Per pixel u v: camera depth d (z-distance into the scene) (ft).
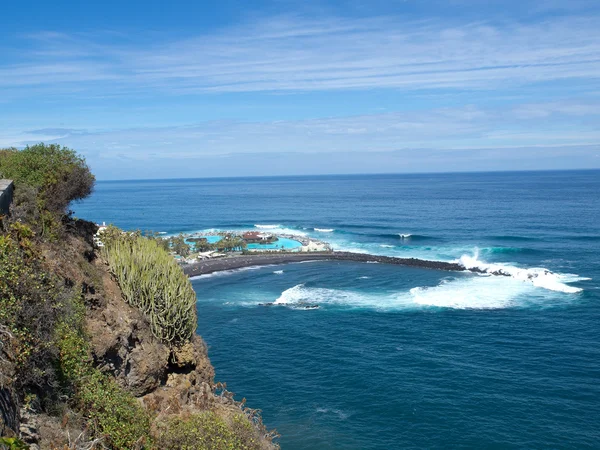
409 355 151.23
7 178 71.92
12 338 43.42
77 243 78.48
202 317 195.21
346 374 138.51
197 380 81.61
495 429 110.11
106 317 68.18
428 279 251.19
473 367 141.28
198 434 59.21
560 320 178.50
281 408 121.08
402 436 108.88
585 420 112.27
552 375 134.62
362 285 242.58
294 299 219.00
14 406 41.78
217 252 337.52
